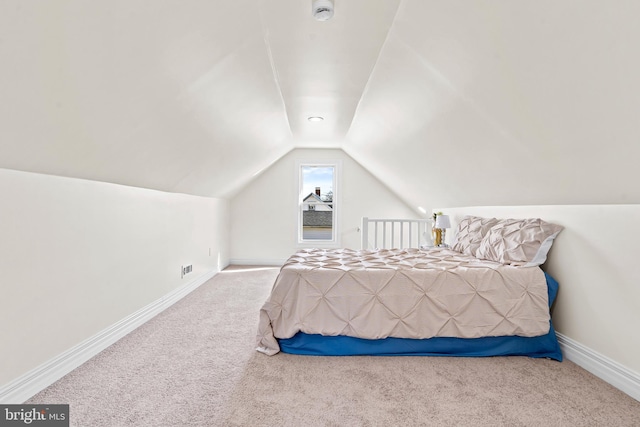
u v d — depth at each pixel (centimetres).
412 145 331
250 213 578
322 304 221
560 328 229
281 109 336
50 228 182
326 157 576
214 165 356
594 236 203
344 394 174
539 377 194
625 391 178
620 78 128
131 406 162
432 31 176
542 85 157
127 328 259
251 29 184
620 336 185
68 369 194
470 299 218
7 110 126
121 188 251
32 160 160
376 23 188
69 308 197
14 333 160
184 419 152
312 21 187
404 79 237
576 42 129
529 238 237
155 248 307
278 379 189
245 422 150
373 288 221
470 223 330
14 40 106
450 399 170
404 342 222
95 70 137
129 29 131
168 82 178
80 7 110
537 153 203
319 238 598
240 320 292
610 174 174
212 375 193
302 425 149
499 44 155
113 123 175
